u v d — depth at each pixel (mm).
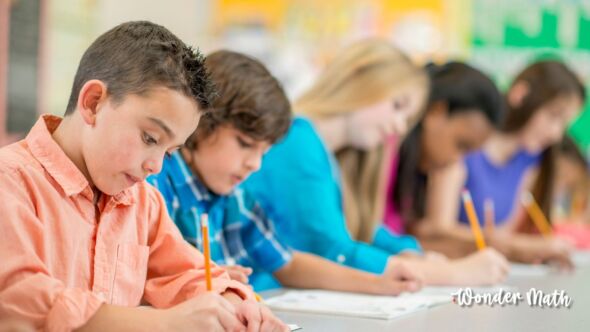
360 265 1652
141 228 1149
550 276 2041
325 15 3418
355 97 1928
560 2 3508
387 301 1410
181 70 959
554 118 2715
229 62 1361
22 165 979
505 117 2691
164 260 1182
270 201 1721
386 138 1972
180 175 1381
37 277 910
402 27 3420
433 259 1935
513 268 2229
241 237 1530
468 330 1155
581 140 3539
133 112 947
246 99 1337
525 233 2807
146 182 1185
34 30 2602
